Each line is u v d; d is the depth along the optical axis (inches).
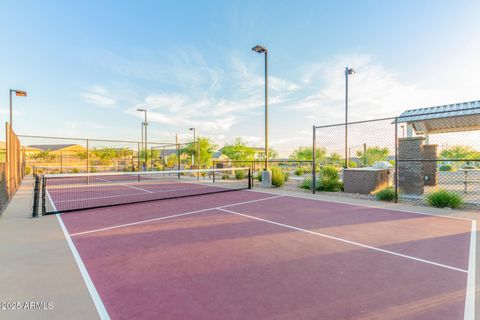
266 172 516.7
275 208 302.8
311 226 221.8
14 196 420.2
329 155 753.6
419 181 358.6
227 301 102.8
